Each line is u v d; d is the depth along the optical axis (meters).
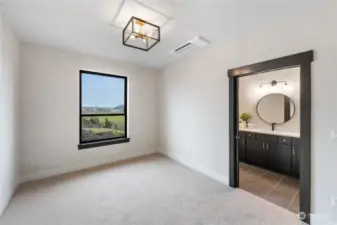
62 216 2.10
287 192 2.75
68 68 3.47
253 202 2.45
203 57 3.45
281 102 3.93
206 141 3.43
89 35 2.76
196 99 3.64
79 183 2.99
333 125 1.87
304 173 2.07
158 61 4.11
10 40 2.45
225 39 2.94
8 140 2.39
